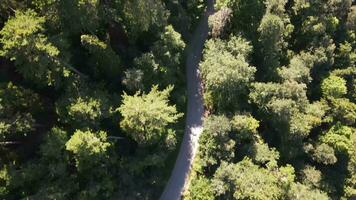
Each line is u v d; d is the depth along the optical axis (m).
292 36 73.56
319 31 70.19
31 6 52.88
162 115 56.59
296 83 65.75
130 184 62.16
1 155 54.25
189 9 72.44
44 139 54.56
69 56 53.75
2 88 52.19
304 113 67.44
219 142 63.78
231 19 68.75
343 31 74.69
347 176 70.94
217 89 64.25
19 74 56.03
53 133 54.12
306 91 71.81
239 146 66.75
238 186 61.50
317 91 72.38
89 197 58.28
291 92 65.88
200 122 70.12
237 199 61.84
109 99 59.59
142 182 64.06
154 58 62.50
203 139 65.12
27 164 54.75
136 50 64.25
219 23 66.75
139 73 59.47
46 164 55.38
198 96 71.31
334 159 67.06
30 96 54.19
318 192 65.31
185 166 67.88
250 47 65.94
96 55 57.25
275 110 64.19
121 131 63.06
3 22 53.59
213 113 69.06
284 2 65.94
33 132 57.31
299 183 66.00
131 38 62.72
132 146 64.44
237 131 65.31
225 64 63.03
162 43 63.19
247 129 64.19
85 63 60.59
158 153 63.12
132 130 57.22
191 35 74.19
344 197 70.25
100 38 59.44
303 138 68.31
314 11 70.44
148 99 57.69
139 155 62.97
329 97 70.50
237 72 62.22
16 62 49.72
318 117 67.19
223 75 62.34
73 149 51.47
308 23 70.25
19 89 53.19
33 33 49.06
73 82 55.69
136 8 56.09
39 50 49.22
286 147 67.69
